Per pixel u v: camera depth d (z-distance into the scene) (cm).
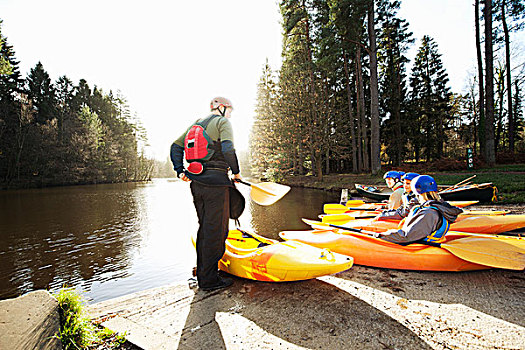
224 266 338
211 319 230
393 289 270
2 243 822
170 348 192
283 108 2591
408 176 455
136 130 7431
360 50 2789
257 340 197
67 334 192
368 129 3475
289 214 1099
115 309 254
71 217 1275
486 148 1877
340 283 289
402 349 180
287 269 276
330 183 2214
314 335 200
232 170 283
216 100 303
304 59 2425
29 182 3788
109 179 5491
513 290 256
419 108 3400
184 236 881
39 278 559
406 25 2800
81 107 5609
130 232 951
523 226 430
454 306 231
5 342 132
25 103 3884
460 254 296
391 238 345
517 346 177
